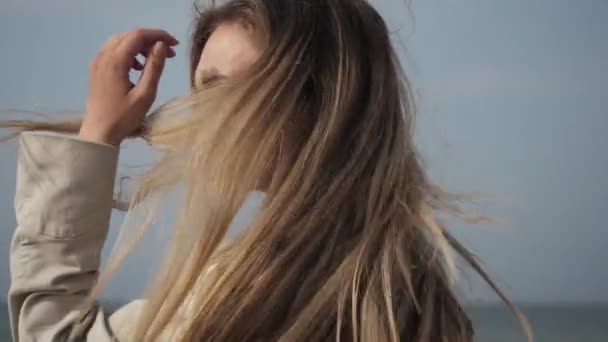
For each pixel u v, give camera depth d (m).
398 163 1.29
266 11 1.28
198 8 1.48
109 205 1.18
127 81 1.25
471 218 1.40
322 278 1.17
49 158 1.16
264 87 1.22
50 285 1.14
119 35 1.28
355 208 1.23
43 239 1.15
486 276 1.42
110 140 1.21
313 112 1.25
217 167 1.18
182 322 1.16
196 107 1.24
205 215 1.17
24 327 1.13
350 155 1.24
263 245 1.16
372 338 1.17
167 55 1.29
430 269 1.28
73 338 1.12
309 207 1.19
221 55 1.31
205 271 1.18
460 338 1.26
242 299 1.14
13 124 1.27
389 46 1.37
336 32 1.30
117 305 1.22
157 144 1.25
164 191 1.21
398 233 1.25
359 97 1.28
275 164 1.23
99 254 1.18
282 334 1.14
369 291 1.19
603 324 59.03
